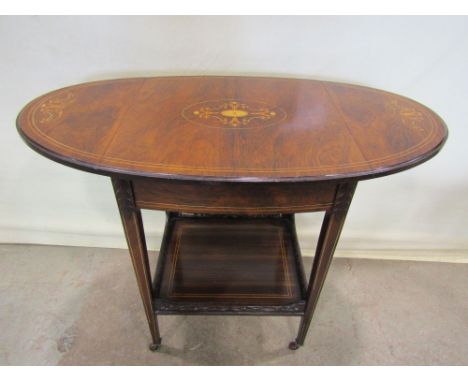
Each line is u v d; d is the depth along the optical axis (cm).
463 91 103
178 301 90
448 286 131
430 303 124
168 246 110
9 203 134
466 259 143
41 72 102
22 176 126
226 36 96
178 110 75
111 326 112
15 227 140
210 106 77
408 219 136
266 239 114
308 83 96
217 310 90
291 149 59
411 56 98
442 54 97
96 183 128
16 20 93
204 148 58
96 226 141
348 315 118
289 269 102
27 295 122
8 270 132
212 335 111
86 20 93
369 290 129
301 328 99
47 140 59
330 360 104
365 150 59
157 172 51
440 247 143
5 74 102
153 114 72
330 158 56
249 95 85
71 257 139
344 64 100
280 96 85
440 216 134
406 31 94
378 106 80
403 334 112
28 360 102
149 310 90
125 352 105
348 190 60
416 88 104
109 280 130
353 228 140
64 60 100
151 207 63
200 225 119
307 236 142
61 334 109
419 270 138
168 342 108
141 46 98
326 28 94
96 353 104
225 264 103
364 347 108
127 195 62
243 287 95
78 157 54
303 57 100
